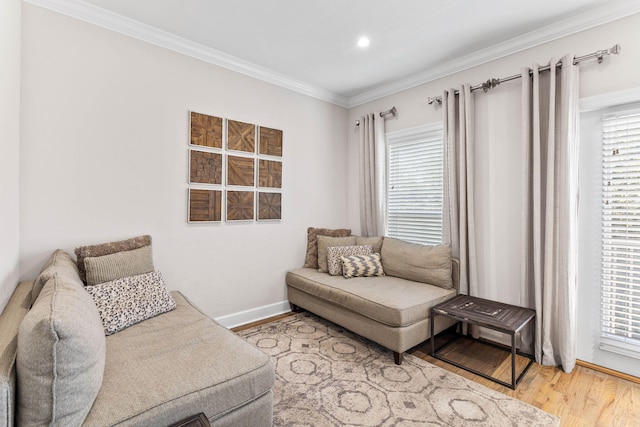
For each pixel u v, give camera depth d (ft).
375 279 10.31
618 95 7.05
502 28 8.14
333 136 13.25
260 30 8.33
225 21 7.94
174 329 6.02
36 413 3.18
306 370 7.45
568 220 7.43
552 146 7.68
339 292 9.16
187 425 3.69
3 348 3.57
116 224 7.89
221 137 9.78
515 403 6.22
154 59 8.46
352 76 11.25
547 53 8.15
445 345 8.90
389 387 6.75
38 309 3.46
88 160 7.47
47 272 5.00
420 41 8.85
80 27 7.33
